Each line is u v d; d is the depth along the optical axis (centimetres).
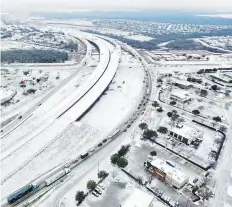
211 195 11012
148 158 13075
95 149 13888
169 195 11000
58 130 15262
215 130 16388
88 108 18200
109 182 11531
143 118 17462
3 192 10762
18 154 13062
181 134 14900
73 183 11419
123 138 15012
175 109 19088
